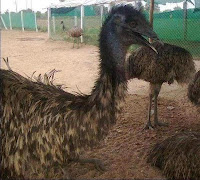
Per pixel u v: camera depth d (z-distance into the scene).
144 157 1.91
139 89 3.50
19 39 10.86
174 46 2.25
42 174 1.46
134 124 2.44
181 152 1.68
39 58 6.30
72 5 9.49
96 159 1.79
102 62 1.38
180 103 2.95
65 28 11.95
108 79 1.36
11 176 1.42
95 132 1.40
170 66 2.19
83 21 9.48
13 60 6.01
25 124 1.40
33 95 1.44
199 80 2.23
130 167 1.79
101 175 1.71
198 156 1.62
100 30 1.41
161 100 3.03
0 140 1.41
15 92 1.43
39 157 1.39
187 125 2.43
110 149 2.02
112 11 1.41
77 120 1.39
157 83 2.30
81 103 1.41
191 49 6.14
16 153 1.39
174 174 1.67
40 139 1.38
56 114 1.39
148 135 2.24
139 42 1.40
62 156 1.41
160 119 2.55
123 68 1.39
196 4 7.93
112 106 1.38
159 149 1.83
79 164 1.83
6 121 1.41
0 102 1.40
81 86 3.75
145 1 6.29
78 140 1.40
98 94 1.37
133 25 1.39
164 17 7.33
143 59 2.23
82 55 6.53
